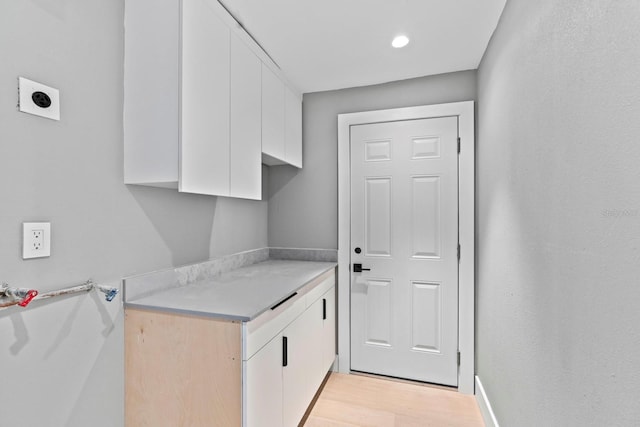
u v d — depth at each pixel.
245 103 1.72
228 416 1.17
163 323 1.26
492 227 1.76
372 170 2.42
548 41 1.04
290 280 1.76
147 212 1.45
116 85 1.28
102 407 1.22
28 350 0.99
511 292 1.43
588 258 0.82
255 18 1.64
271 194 2.67
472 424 1.83
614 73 0.71
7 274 0.94
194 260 1.76
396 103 2.38
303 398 1.72
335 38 1.83
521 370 1.30
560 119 0.97
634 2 0.64
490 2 1.52
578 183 0.87
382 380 2.33
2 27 0.92
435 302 2.27
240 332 1.15
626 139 0.67
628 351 0.67
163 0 1.25
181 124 1.23
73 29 1.12
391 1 1.52
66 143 1.10
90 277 1.18
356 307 2.44
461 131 2.21
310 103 2.60
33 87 1.00
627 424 0.68
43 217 1.03
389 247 2.37
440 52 1.98
